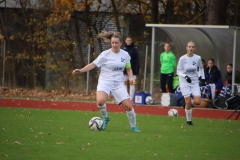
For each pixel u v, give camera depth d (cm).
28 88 10169
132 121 4419
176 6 10762
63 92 9631
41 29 10538
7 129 4350
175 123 5269
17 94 9238
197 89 5150
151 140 3934
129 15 11306
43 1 10638
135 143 3759
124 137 4038
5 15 10581
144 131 4491
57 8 10375
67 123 4950
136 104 7638
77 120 5269
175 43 7819
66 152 3309
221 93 7169
